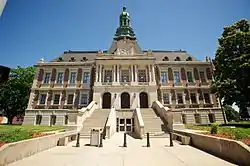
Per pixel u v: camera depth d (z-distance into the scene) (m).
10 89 41.31
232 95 22.88
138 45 41.75
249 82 21.58
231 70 23.14
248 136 11.38
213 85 26.12
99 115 24.09
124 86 32.00
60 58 39.78
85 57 40.38
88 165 7.06
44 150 10.27
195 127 22.22
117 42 38.03
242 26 25.42
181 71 36.22
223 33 26.66
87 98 34.03
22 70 42.91
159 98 34.00
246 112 23.73
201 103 33.72
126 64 34.09
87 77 35.75
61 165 7.01
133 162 7.57
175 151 10.23
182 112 32.66
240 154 7.10
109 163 7.40
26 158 8.09
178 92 34.59
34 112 32.75
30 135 11.41
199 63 36.56
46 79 35.88
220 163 7.31
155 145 12.67
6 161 6.78
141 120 18.66
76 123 19.12
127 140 15.70
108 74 34.41
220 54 25.30
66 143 12.66
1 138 9.75
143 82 32.56
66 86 35.03
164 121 21.31
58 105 33.53
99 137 12.66
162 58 39.91
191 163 7.35
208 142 10.05
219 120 32.06
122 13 45.62
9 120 42.41
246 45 23.23
